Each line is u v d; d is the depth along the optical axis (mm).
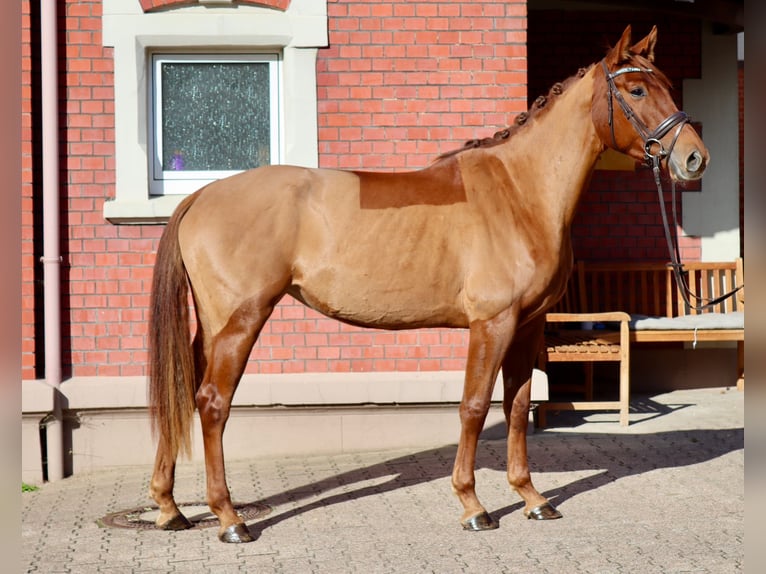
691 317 8414
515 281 5164
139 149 7000
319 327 7156
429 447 7145
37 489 6551
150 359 5137
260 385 6945
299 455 7066
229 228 5078
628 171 9344
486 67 7273
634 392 9312
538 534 5113
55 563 4824
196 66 7242
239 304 5059
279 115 7289
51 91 6820
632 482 6090
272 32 7066
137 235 7027
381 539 5062
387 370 7195
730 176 9391
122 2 6973
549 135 5359
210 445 5090
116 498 6180
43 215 6941
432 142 7258
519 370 5500
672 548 4852
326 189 5211
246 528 5098
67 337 6984
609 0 8938
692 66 9359
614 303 9398
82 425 6926
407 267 5176
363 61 7199
